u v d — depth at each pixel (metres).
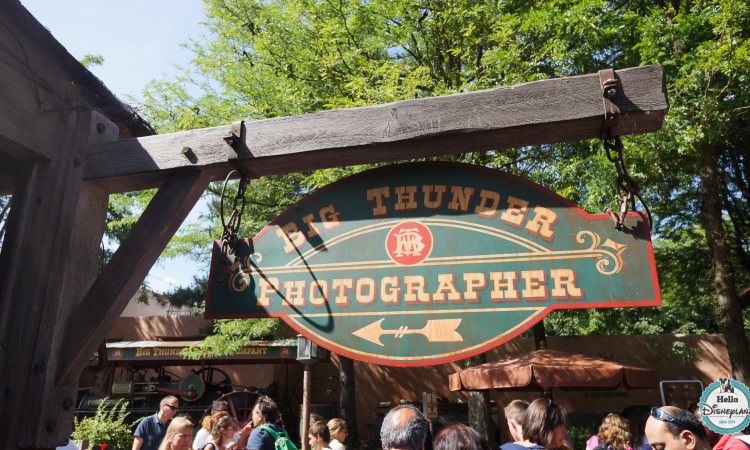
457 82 10.17
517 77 8.95
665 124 8.43
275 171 3.16
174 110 11.59
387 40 11.24
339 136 2.91
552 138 2.80
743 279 13.33
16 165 3.56
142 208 12.26
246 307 2.92
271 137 3.01
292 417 14.54
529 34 9.88
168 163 3.11
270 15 11.41
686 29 9.19
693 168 11.26
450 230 2.81
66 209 3.07
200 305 18.03
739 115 9.20
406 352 2.66
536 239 2.69
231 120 10.79
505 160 9.12
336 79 10.72
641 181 9.78
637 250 2.56
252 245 3.03
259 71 11.33
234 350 12.11
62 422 2.82
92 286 2.94
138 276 2.98
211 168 3.11
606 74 2.62
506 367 7.69
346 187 3.03
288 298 2.89
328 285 2.86
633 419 3.98
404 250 2.83
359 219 2.94
